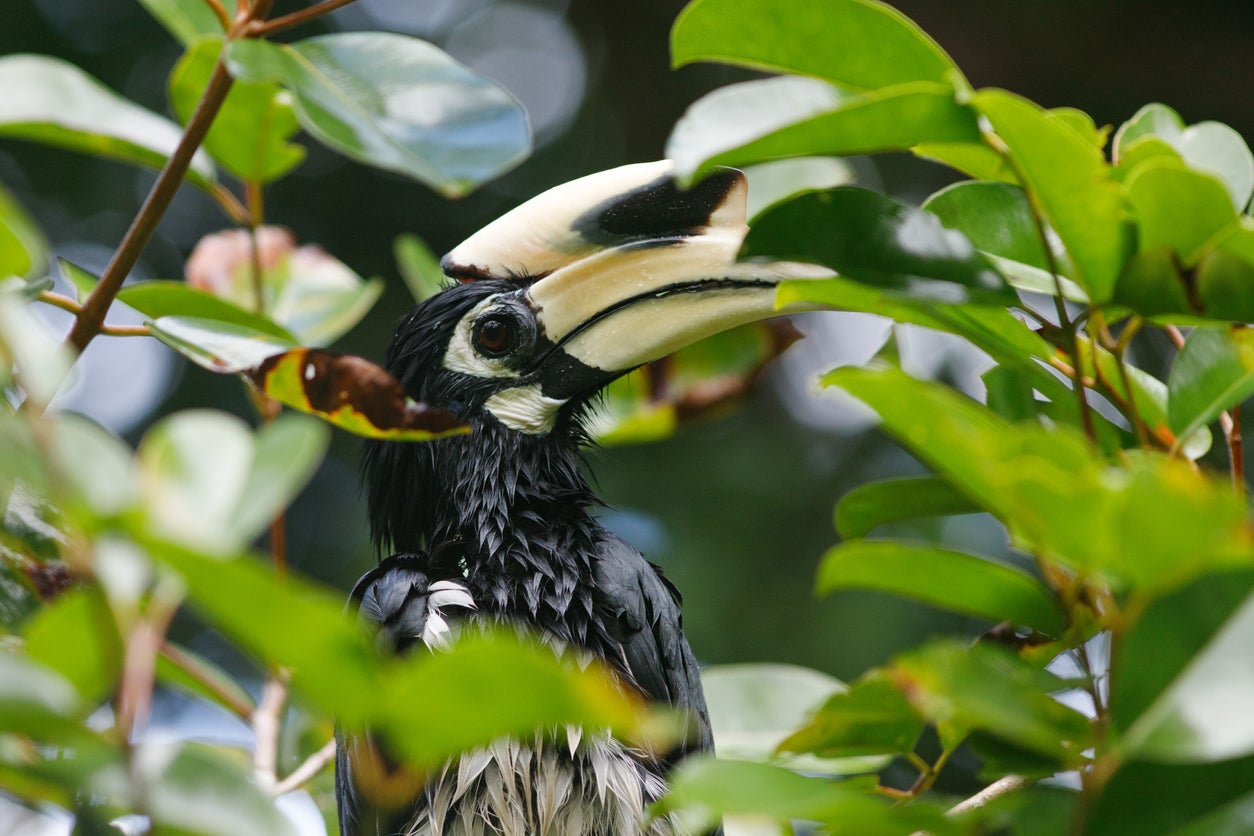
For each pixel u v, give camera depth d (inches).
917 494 189.0
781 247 156.3
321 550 525.3
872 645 463.5
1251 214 186.9
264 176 242.2
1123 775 119.3
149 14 528.7
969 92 136.9
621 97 571.5
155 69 526.3
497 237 273.6
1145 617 118.7
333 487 531.5
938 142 145.6
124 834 129.6
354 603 255.0
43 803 145.8
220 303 203.6
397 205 549.3
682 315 251.3
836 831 135.7
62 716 111.3
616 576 256.8
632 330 256.7
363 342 535.2
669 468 510.0
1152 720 111.8
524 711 106.0
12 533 174.7
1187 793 118.5
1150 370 497.4
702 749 247.9
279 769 283.1
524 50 569.6
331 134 175.8
